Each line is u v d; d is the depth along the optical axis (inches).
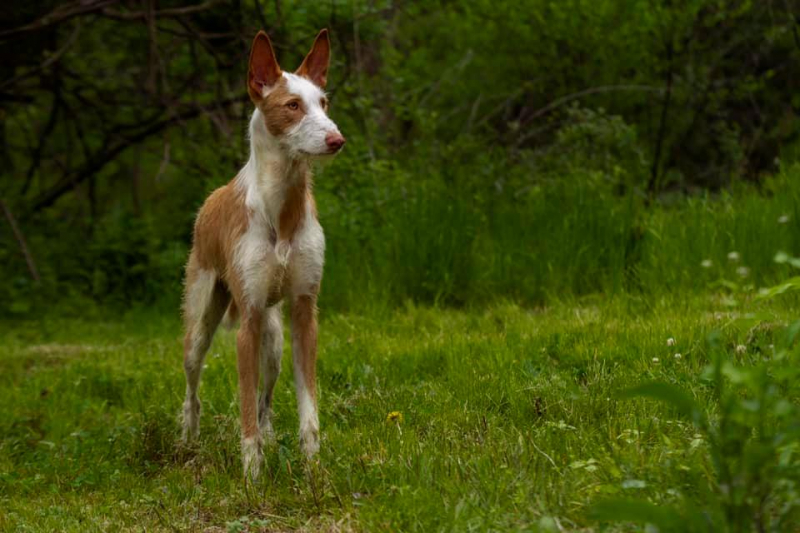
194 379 337.7
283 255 293.9
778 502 200.2
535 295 519.8
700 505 206.8
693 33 786.2
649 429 269.0
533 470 244.5
